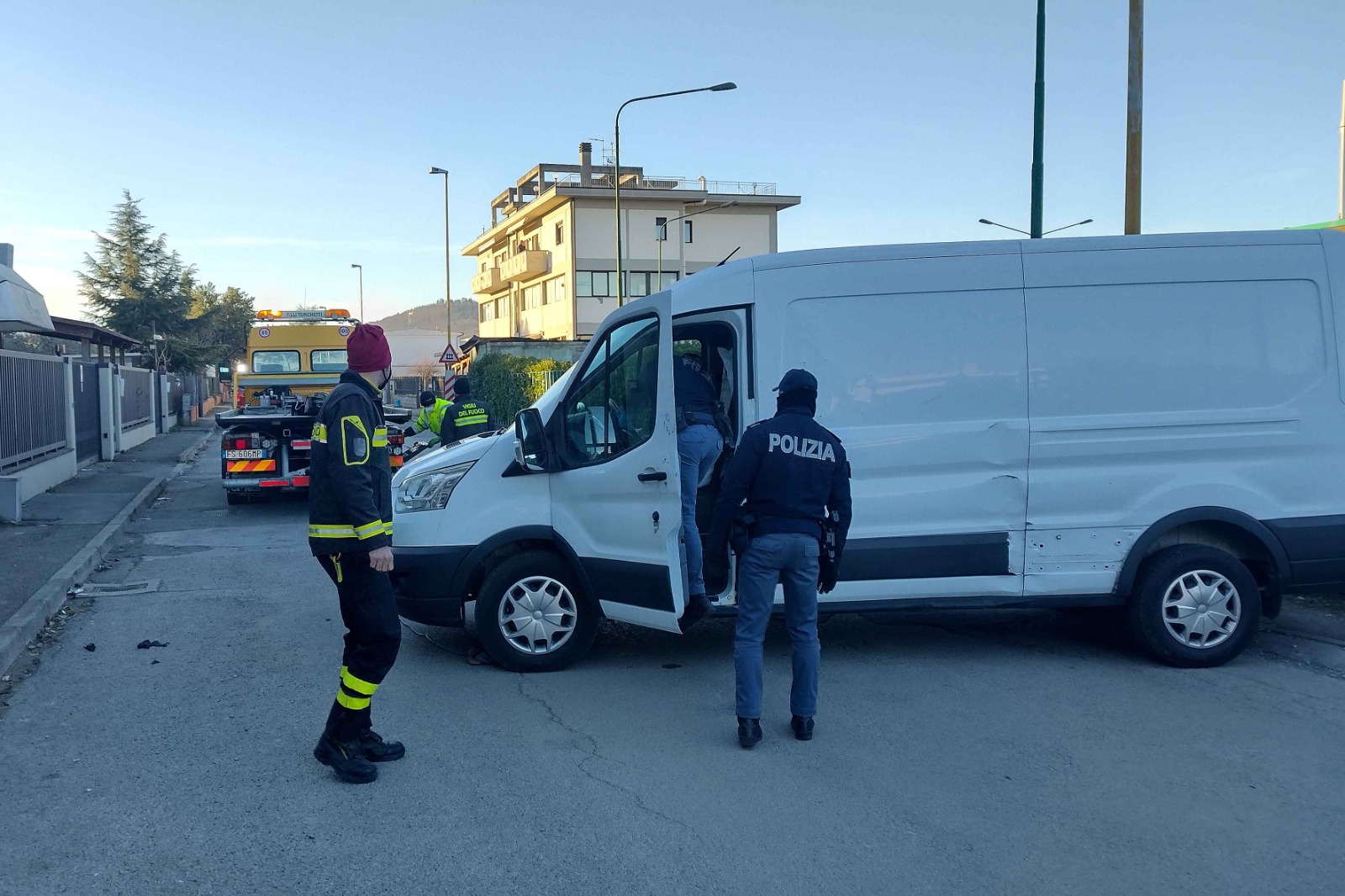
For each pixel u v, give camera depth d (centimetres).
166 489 1758
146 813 422
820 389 622
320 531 452
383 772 470
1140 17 1038
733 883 366
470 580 652
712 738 517
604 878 369
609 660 665
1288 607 773
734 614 615
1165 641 633
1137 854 389
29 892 354
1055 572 632
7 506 1212
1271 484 632
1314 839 401
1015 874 373
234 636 727
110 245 5191
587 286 5509
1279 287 635
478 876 370
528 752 496
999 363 628
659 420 573
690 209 5625
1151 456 630
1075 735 517
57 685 607
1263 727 528
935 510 628
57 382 1719
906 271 627
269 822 414
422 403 1367
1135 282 630
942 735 520
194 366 5316
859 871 375
